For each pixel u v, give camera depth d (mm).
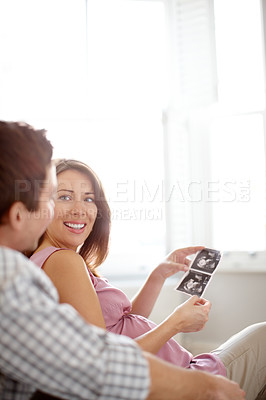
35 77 2357
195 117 2496
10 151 679
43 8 2393
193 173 2473
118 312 1235
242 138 2430
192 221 2451
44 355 563
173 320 1040
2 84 2307
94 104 2400
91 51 2416
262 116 2389
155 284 1509
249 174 2414
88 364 571
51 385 577
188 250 1568
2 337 561
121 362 595
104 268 2414
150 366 642
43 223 739
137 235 2443
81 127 2379
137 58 2438
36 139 709
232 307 2301
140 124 2432
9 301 562
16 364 568
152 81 2428
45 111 2355
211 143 2479
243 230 2408
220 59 2404
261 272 2260
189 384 685
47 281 642
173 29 2402
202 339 2330
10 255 610
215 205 2453
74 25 2412
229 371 1151
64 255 1062
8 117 2307
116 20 2441
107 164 2402
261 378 1160
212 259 1497
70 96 2389
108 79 2420
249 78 2363
